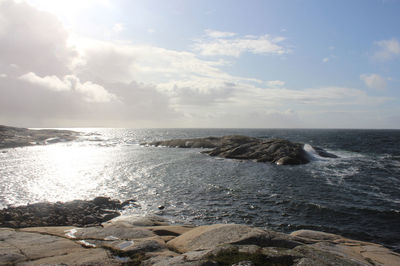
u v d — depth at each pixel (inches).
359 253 331.9
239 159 1907.0
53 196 925.2
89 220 672.4
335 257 249.0
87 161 1804.9
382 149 2682.1
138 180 1188.5
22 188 1023.0
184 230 410.6
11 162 1700.3
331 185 1085.1
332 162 1753.2
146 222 502.6
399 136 5556.1
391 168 1523.1
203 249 270.8
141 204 831.7
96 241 304.3
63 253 264.2
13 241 296.7
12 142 2925.7
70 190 1007.6
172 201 860.6
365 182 1143.6
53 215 683.4
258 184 1099.9
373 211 761.6
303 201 852.6
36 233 332.8
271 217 715.4
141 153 2347.4
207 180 1183.6
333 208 784.9
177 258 239.8
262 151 1925.4
